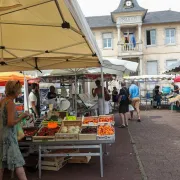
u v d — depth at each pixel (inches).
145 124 442.6
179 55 1189.1
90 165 221.3
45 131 204.7
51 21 148.9
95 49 199.2
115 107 721.0
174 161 228.7
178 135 343.0
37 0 123.0
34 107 360.5
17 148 152.7
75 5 112.3
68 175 197.8
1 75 339.0
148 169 208.7
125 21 1172.5
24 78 381.4
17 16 152.3
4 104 152.1
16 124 154.4
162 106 791.1
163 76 783.1
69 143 191.8
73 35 173.9
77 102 439.2
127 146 287.4
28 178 193.5
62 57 264.2
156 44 1197.7
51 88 446.3
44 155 198.8
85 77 449.7
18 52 234.1
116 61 342.6
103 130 197.0
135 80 860.0
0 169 152.4
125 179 187.6
